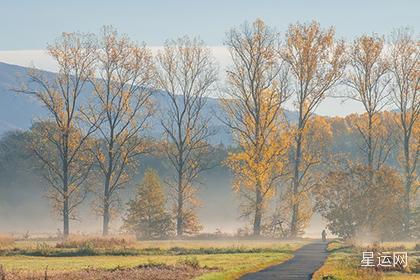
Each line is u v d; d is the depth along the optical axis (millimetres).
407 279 49719
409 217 109625
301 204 115750
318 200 101188
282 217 116438
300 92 114750
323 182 102562
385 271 58219
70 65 114625
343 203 99312
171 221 117000
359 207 98625
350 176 100625
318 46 113625
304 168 116375
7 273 49062
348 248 82688
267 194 113938
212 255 75500
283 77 113875
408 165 119438
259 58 113312
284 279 47469
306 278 48312
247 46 113562
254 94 113625
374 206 98625
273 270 55469
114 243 86375
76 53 114875
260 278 48219
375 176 102500
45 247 80812
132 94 117875
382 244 87875
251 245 91125
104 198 119250
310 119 118625
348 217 98750
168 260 66812
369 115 118688
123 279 46562
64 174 117125
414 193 118875
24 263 64812
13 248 80312
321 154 117312
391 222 100438
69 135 116562
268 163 113000
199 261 65000
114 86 117250
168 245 89062
